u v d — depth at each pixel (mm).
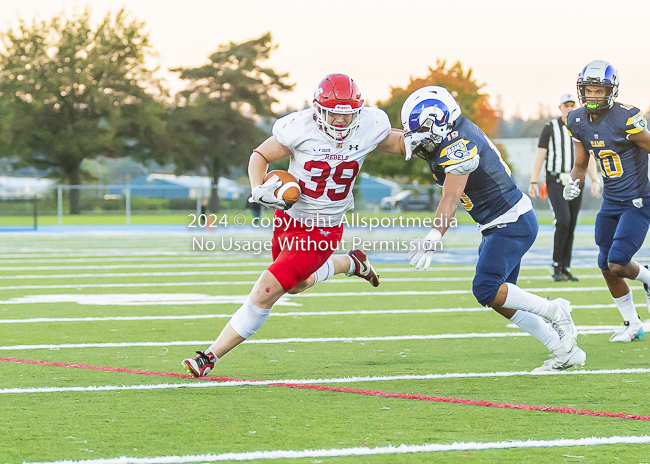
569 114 13406
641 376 10461
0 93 115562
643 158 12992
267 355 11938
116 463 6973
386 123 10406
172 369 10914
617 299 13250
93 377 10375
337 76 9852
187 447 7426
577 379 10289
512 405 8922
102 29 116500
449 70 99188
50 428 8023
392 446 7457
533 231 10766
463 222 67750
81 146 115562
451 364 11266
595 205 69750
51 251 34094
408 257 9750
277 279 10359
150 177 140000
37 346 12617
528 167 121250
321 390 9711
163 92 121062
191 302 17984
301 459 7102
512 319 10781
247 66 129375
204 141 132000
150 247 36750
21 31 114562
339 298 18594
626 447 7426
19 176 154000
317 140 10062
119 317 15758
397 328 14391
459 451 7320
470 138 10086
